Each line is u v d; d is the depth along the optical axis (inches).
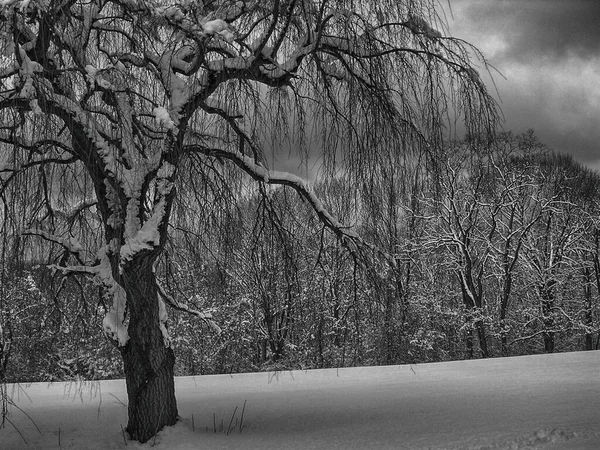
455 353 1139.3
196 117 317.4
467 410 359.6
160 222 308.7
